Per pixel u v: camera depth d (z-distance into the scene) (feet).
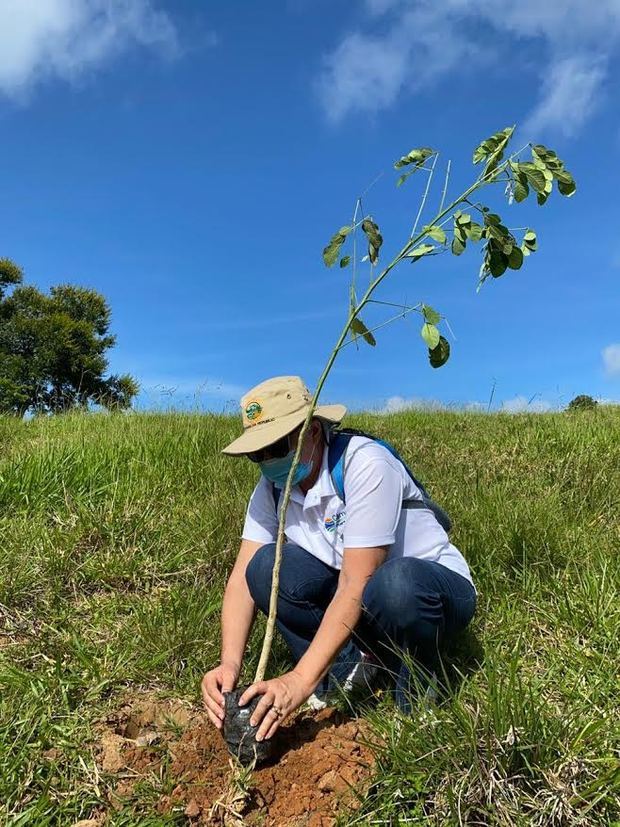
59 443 18.34
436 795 6.31
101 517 13.30
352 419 27.14
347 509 7.49
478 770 6.23
